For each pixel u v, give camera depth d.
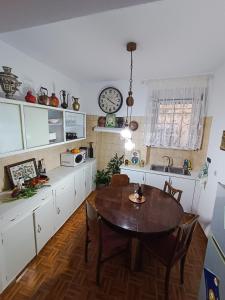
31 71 2.38
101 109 3.75
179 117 3.17
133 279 1.83
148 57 2.29
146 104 3.38
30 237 1.95
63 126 2.89
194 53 2.13
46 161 2.85
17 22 1.00
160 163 3.63
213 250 1.33
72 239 2.41
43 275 1.85
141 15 1.41
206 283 1.36
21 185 2.06
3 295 1.63
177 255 1.62
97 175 3.90
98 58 2.38
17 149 1.95
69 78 3.38
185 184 3.04
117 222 1.66
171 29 1.61
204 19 1.44
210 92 2.94
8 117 1.80
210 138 2.77
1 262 1.58
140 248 1.86
